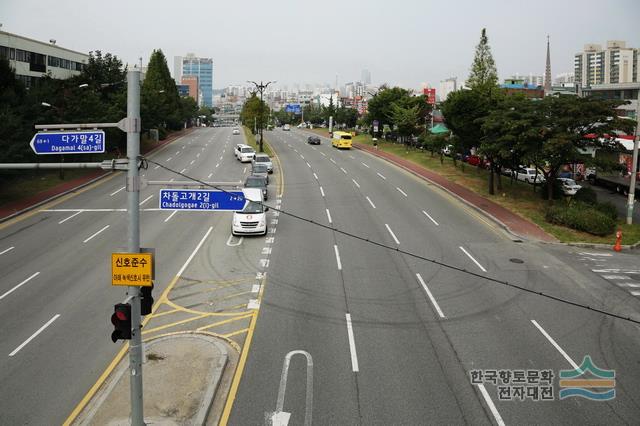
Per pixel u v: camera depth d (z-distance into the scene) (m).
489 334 14.98
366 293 18.14
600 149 35.88
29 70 63.00
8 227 27.39
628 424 10.80
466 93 38.59
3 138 30.83
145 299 10.05
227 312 16.34
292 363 13.09
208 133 99.12
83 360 13.21
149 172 46.75
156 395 11.45
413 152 60.84
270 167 46.62
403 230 27.41
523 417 10.95
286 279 19.48
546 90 102.44
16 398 11.46
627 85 80.12
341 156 60.47
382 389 11.91
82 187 39.50
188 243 24.44
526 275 20.67
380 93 76.44
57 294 17.77
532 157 29.80
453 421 10.74
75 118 43.31
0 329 14.99
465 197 35.88
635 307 17.55
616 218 31.23
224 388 11.93
